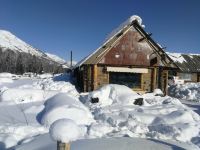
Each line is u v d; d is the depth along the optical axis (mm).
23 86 23688
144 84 23344
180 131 10539
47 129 10859
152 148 7371
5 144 8625
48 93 17266
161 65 23484
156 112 14352
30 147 7766
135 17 23031
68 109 12438
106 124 12008
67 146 5074
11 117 12922
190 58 41312
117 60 22906
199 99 24688
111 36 23078
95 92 17828
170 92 29250
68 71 43875
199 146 9438
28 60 114625
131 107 15727
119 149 7137
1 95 16531
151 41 23266
